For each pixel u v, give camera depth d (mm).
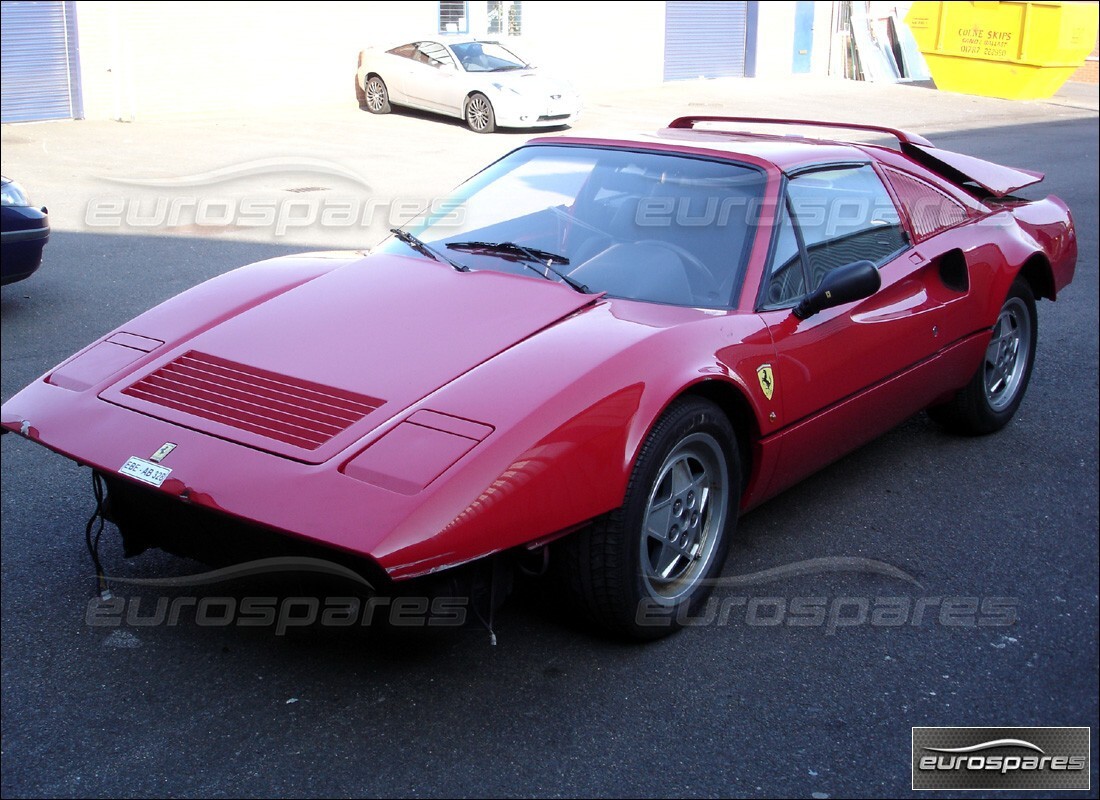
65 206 9625
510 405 2695
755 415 3213
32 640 3031
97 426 2881
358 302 3312
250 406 2834
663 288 3389
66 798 2412
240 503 2520
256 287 3553
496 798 2447
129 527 3051
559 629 3166
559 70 21031
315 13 17203
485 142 14141
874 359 3768
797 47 25266
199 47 16062
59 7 14547
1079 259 8984
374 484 2510
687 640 3152
